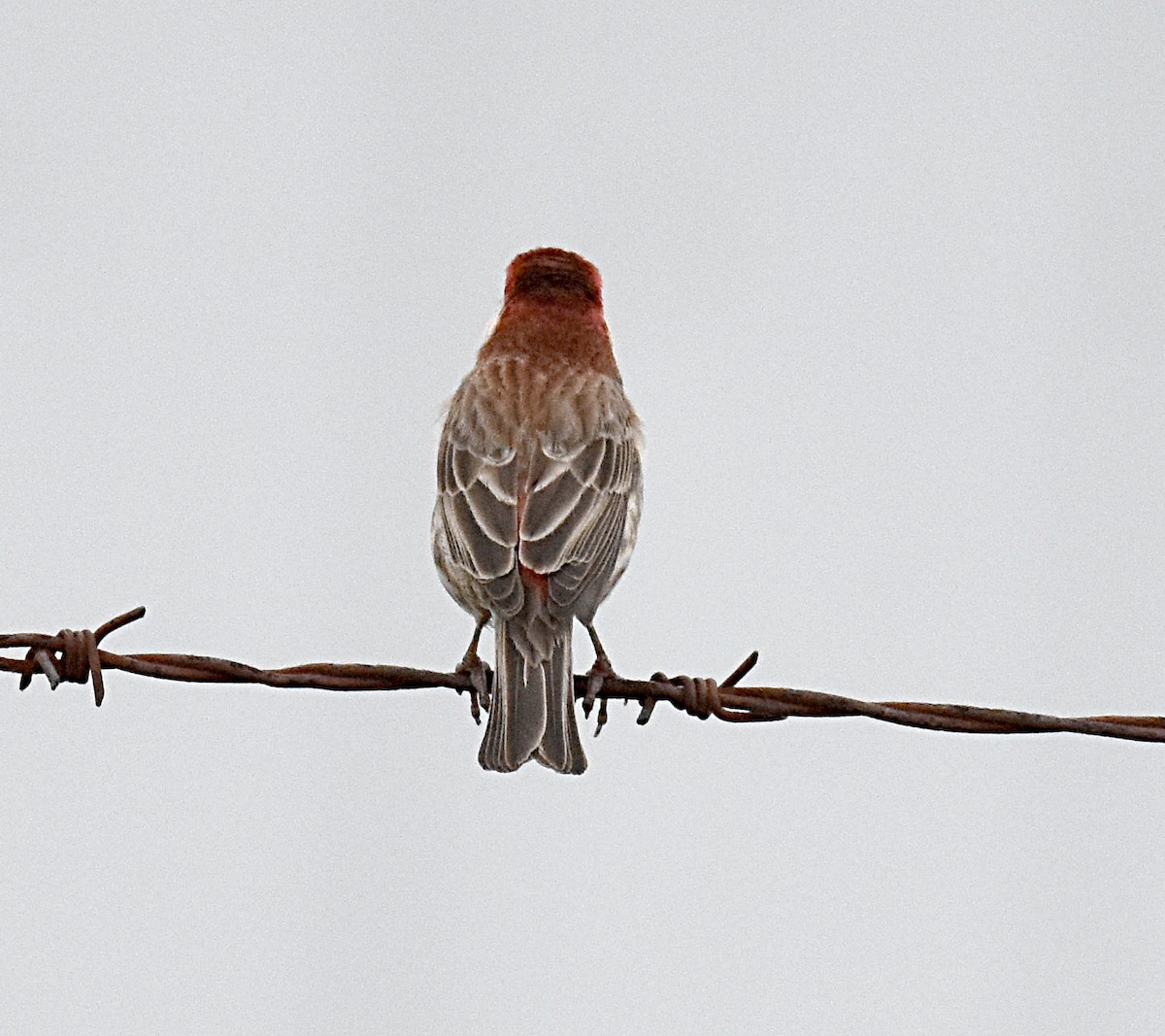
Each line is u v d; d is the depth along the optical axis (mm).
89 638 9414
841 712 10398
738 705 10523
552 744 10781
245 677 9836
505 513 11898
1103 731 10352
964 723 10352
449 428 12766
